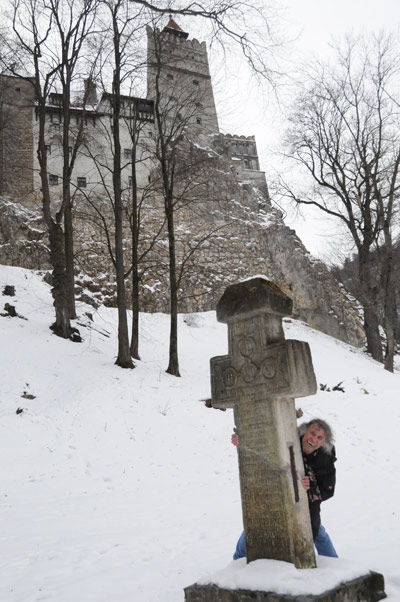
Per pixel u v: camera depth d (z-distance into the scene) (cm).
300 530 407
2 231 2717
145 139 3878
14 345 1666
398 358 3275
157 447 1178
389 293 2761
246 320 466
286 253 3309
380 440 1394
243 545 461
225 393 467
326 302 3069
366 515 779
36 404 1327
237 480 1034
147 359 1883
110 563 548
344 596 368
